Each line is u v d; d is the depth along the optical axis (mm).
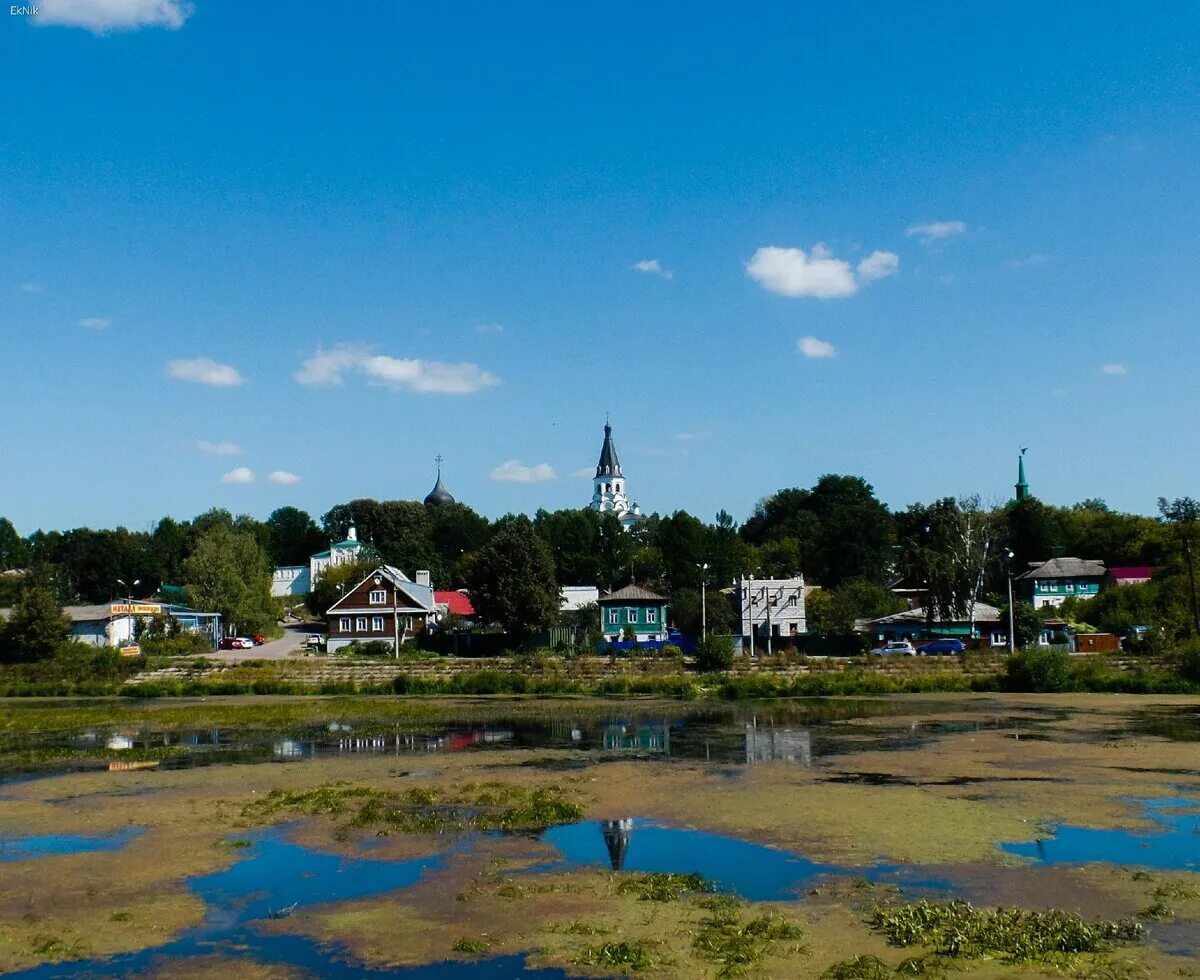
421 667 77188
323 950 17641
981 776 34094
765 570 139250
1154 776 33781
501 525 177125
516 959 17094
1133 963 16406
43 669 75625
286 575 172125
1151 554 129250
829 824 26703
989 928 17703
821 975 16094
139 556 148125
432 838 25641
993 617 93500
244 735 48594
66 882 21922
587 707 61656
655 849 24359
